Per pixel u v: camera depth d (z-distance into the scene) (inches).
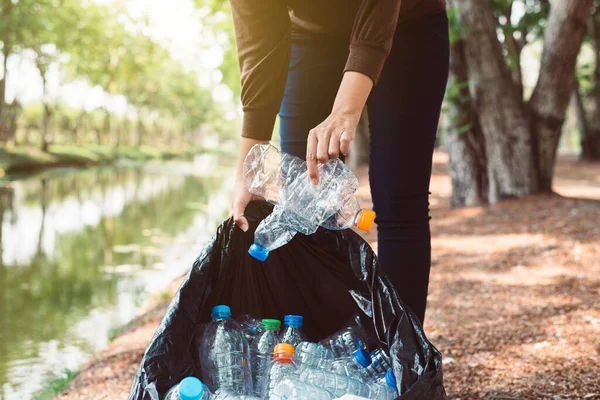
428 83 76.0
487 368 118.6
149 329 166.7
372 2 64.8
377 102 77.5
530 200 329.1
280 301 69.6
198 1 699.4
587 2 315.3
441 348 134.6
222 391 58.2
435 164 733.9
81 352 176.2
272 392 58.4
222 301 67.8
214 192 853.2
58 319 215.2
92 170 1373.0
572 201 318.3
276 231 65.7
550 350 126.8
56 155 1421.0
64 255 348.8
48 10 1269.7
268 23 71.2
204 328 63.9
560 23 321.4
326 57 80.6
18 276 290.7
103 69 1800.0
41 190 811.4
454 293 189.0
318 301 69.2
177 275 289.9
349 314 69.2
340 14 76.6
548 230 265.6
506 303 171.9
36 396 136.6
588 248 228.1
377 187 78.5
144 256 345.7
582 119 930.1
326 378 61.0
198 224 496.7
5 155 1151.0
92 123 2130.9
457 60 340.5
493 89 334.0
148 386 55.9
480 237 273.3
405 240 77.4
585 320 148.1
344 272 65.8
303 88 81.9
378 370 63.6
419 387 52.2
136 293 255.6
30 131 1636.3
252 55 72.2
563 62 327.0
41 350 177.9
